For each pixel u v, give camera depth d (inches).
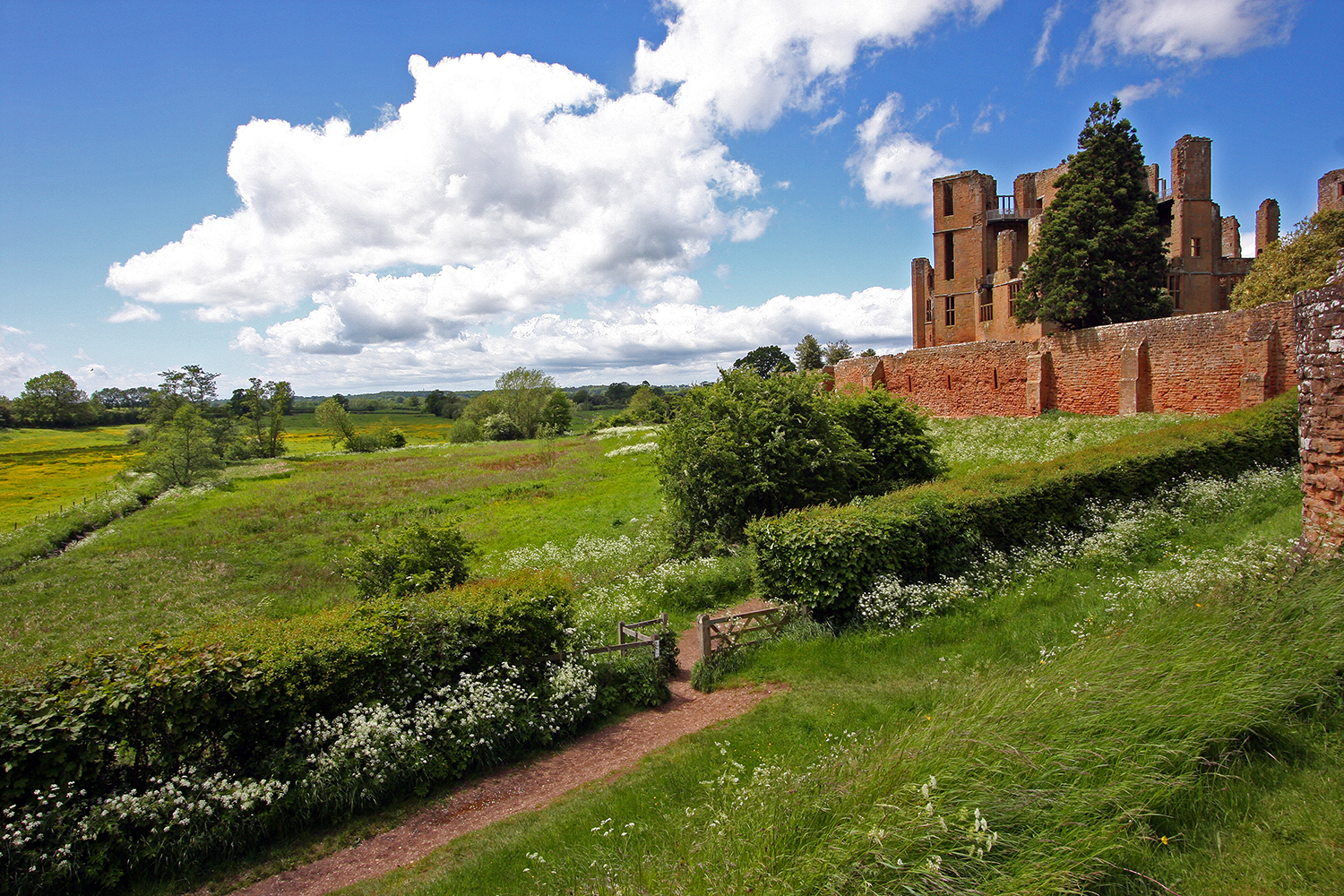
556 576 389.1
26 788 216.1
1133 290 1180.5
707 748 281.4
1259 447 636.7
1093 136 1213.7
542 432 2564.0
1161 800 155.8
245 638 284.2
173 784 234.1
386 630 300.0
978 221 1797.5
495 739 303.0
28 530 1088.2
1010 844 140.9
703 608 527.5
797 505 690.8
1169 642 223.3
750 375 748.6
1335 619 213.3
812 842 150.0
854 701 302.5
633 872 169.9
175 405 2736.2
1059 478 508.7
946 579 433.7
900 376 1459.2
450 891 200.5
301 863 233.9
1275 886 129.9
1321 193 1576.0
